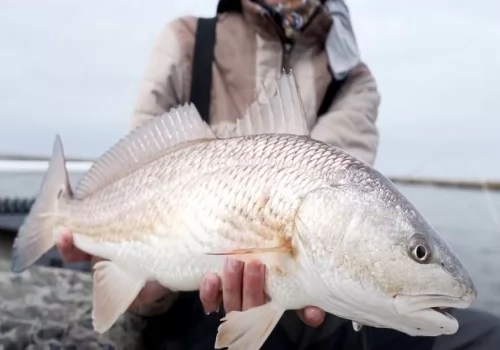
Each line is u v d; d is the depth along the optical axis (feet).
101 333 1.90
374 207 1.40
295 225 1.44
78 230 1.87
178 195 1.64
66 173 1.96
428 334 1.38
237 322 1.48
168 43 2.40
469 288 1.34
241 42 2.37
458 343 1.85
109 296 1.77
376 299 1.38
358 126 2.39
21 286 2.28
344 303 1.42
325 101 2.41
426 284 1.34
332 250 1.40
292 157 1.51
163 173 1.71
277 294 1.49
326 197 1.43
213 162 1.62
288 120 1.63
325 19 2.37
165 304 2.01
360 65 2.54
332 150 1.50
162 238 1.65
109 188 1.83
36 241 1.96
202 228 1.57
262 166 1.54
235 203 1.53
